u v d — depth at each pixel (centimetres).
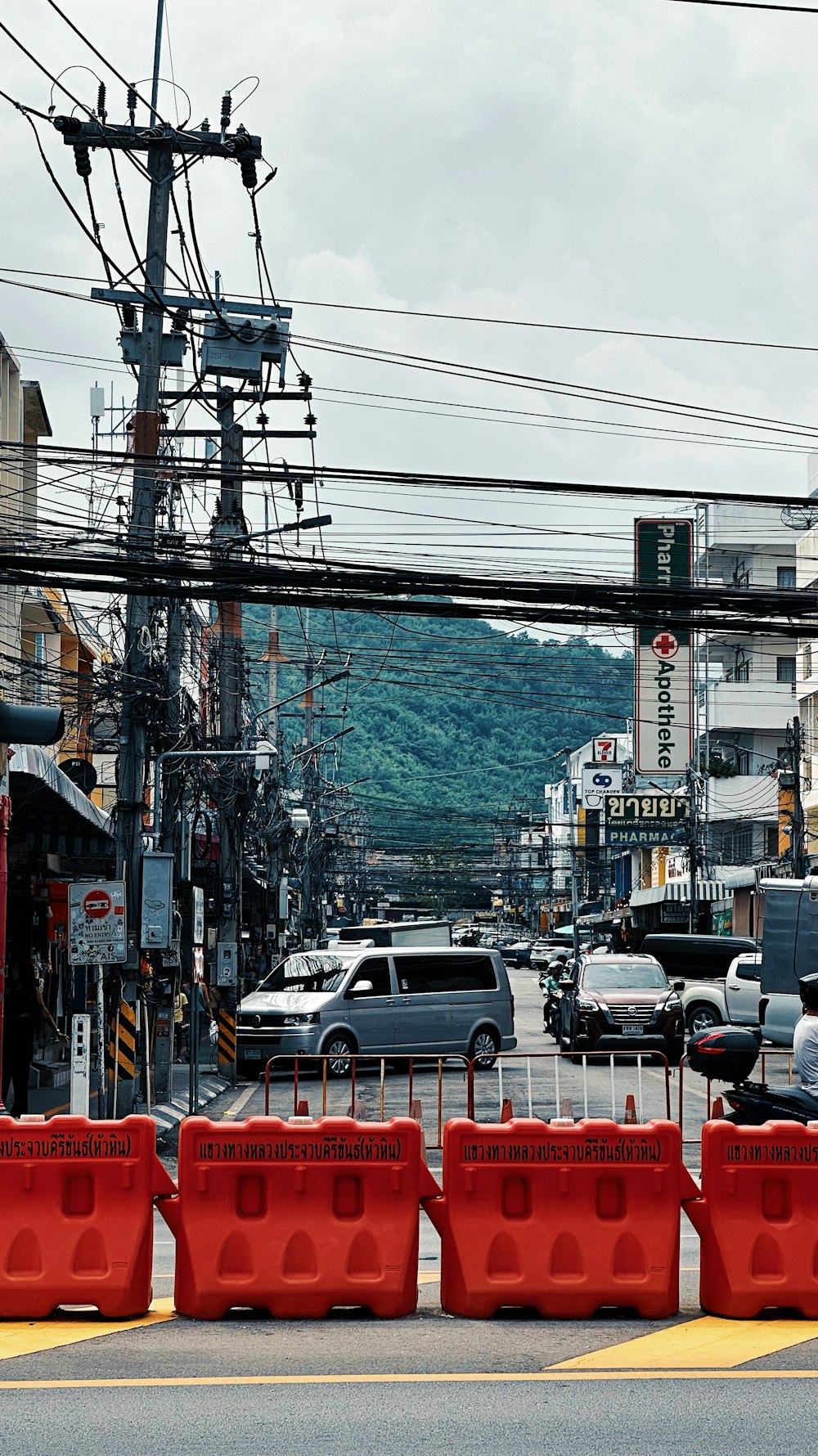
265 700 8281
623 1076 3944
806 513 8169
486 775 19212
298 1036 4388
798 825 7000
